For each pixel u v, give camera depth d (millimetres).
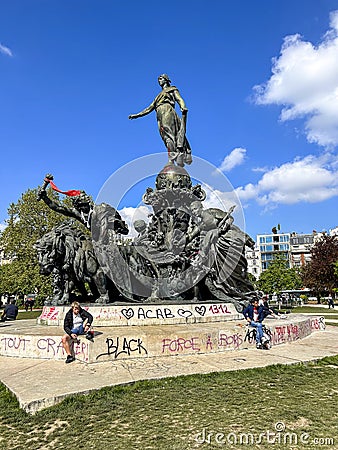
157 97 17234
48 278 37250
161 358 9078
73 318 8961
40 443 4828
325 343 11789
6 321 17656
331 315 28531
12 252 40406
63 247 13062
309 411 5746
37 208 40281
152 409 5871
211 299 14297
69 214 14609
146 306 12195
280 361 8836
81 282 13875
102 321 11602
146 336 9180
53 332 10188
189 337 9570
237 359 9070
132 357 8984
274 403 6129
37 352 9297
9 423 5449
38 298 37219
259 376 7664
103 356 8695
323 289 56938
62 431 5160
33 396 6137
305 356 9438
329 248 55750
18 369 8141
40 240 12984
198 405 6031
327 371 8195
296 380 7426
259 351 10164
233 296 14492
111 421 5445
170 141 16625
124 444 4707
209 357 9281
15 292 41188
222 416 5582
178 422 5379
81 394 6406
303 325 13109
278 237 111688
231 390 6766
